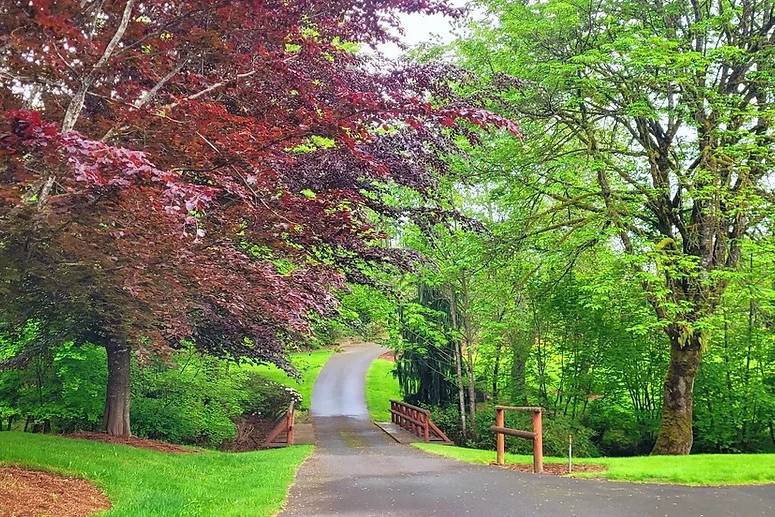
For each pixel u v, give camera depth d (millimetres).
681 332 13375
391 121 5789
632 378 18969
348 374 38031
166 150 5465
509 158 13727
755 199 12352
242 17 5680
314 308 7480
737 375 18125
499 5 13531
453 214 9422
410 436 18000
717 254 13758
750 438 18719
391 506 6938
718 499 7113
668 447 13922
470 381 19859
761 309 15203
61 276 6742
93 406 15180
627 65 11680
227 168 5562
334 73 6566
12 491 6434
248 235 6828
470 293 19719
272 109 5984
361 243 8344
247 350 12930
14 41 4859
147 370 16391
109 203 5227
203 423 18375
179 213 4441
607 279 13242
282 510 6773
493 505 6859
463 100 7094
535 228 15492
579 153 13844
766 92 12961
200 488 8031
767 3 12867
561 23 12641
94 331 11820
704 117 12695
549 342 19922
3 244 5871
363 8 6805
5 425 18578
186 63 6082
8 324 9812
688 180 12680
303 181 7348
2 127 3990
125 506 6445
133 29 5555
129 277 6492
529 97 12906
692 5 13266
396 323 19625
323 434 19141
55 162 4266
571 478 8859
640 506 6715
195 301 8125
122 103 5195
